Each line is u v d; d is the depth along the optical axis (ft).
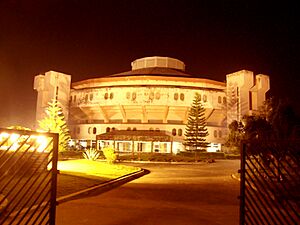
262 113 77.77
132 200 42.60
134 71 264.11
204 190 55.16
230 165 132.87
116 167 92.38
